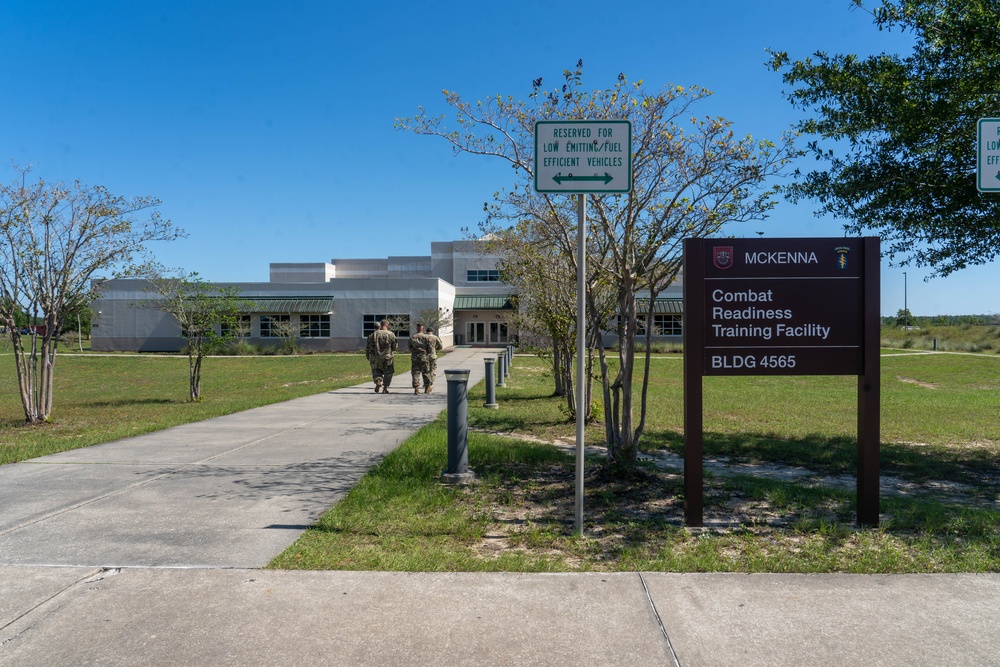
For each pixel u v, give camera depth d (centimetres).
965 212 774
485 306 5619
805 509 602
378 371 1758
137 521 546
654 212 707
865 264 542
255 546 482
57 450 880
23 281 1248
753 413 1387
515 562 452
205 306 1736
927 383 2488
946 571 439
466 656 332
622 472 695
